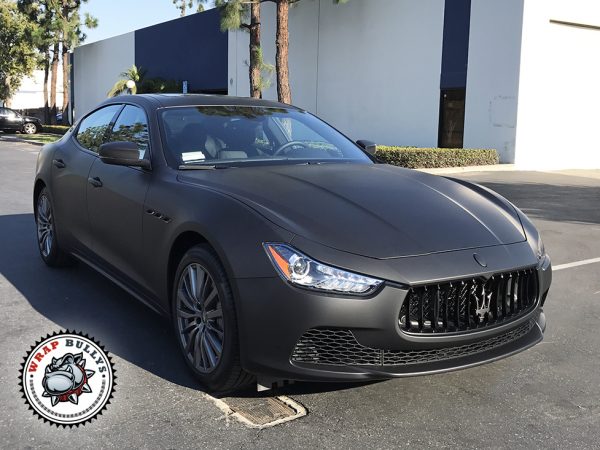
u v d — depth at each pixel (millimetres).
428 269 2830
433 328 2857
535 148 17500
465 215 3324
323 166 3975
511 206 3783
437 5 18703
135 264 3881
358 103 21922
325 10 22906
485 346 3057
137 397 3150
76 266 5652
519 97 16766
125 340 3896
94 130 4969
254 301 2830
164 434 2795
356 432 2848
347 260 2789
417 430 2883
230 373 3006
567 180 14688
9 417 2906
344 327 2750
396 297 2764
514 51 16750
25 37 39281
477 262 2943
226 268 2941
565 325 4457
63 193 4980
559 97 17859
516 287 3119
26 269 5523
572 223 8875
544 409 3127
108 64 38531
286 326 2775
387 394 3252
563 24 17547
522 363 3727
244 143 4145
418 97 19641
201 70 30406
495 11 17094
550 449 2742
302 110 4992
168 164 3795
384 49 20688
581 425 2967
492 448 2740
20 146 25125
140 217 3746
